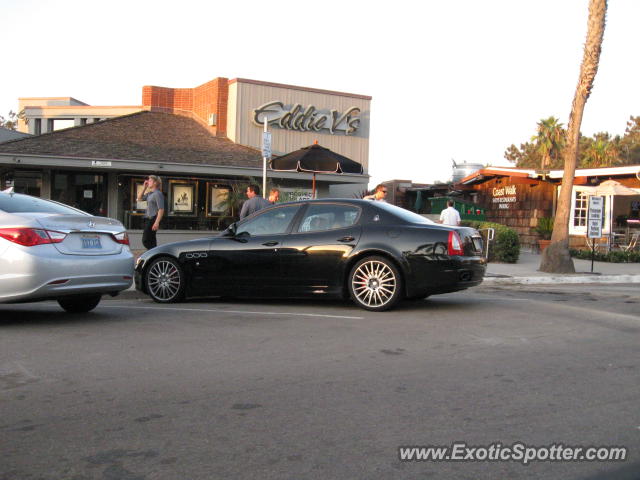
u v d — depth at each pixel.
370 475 3.11
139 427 3.71
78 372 4.89
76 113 27.84
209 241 8.73
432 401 4.23
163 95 24.92
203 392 4.39
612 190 18.25
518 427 3.77
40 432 3.62
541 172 20.38
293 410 4.03
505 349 5.79
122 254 7.46
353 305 8.54
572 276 13.54
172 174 20.31
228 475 3.09
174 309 8.16
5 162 17.03
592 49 14.12
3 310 8.12
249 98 22.95
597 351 5.76
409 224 7.94
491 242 16.72
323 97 24.38
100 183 19.95
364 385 4.59
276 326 6.84
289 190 20.91
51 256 6.63
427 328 6.76
